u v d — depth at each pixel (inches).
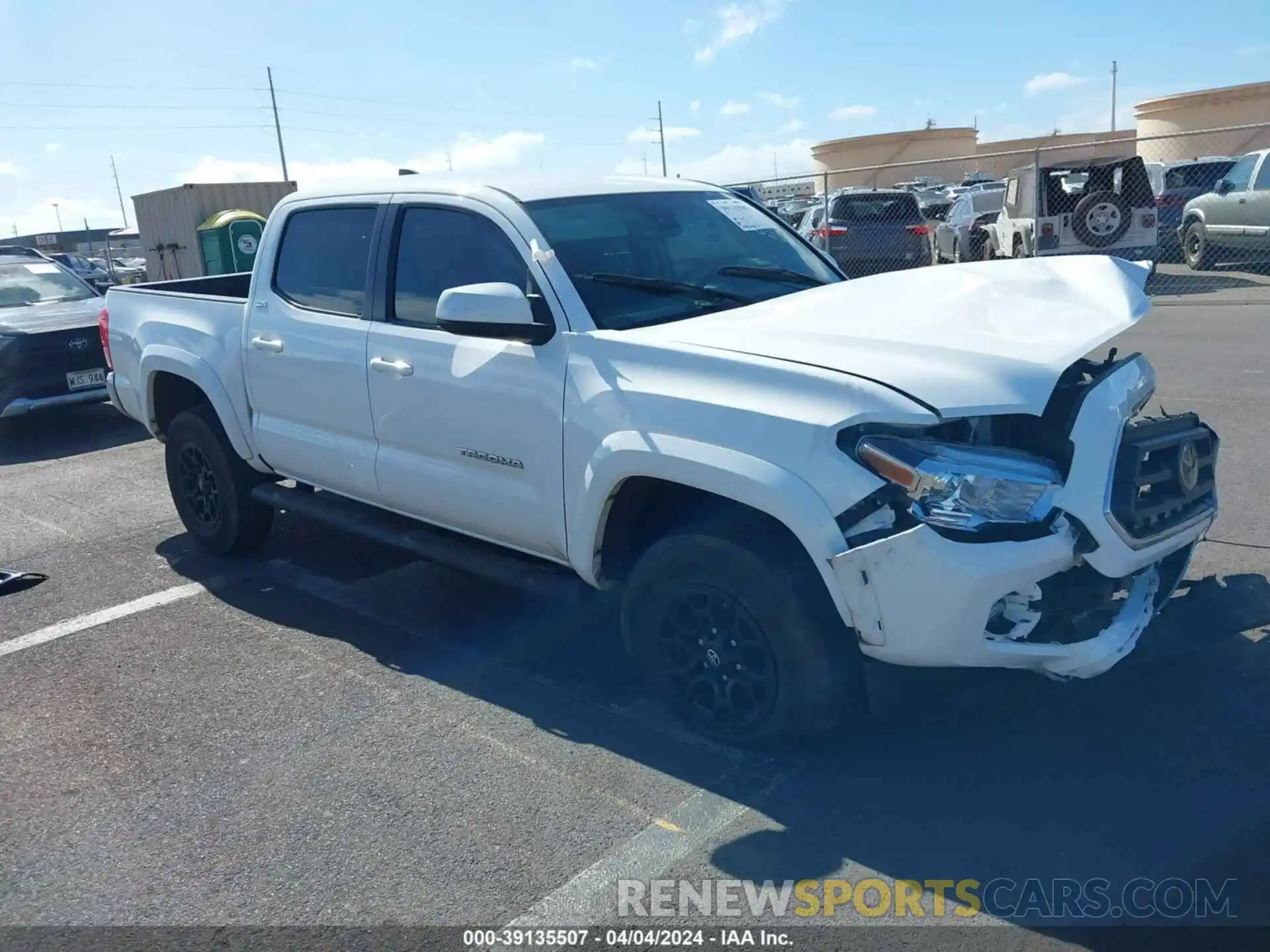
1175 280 667.4
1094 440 133.0
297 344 202.8
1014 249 692.7
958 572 125.3
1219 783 137.9
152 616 216.4
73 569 248.5
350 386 192.7
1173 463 142.3
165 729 168.6
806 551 134.9
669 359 146.8
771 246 197.3
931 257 722.2
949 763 146.1
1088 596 135.1
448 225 181.5
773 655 141.3
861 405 129.8
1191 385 358.3
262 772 153.9
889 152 2059.5
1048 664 132.1
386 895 125.5
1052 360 132.6
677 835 134.0
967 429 134.5
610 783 146.4
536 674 182.2
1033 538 127.9
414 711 170.2
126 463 359.3
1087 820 132.0
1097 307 149.9
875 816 135.4
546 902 123.0
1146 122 1692.9
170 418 253.0
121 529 280.2
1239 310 529.0
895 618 129.6
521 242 168.9
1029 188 666.2
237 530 239.6
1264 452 276.8
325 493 225.0
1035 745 149.1
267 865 132.3
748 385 138.9
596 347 154.9
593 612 206.4
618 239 175.6
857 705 143.1
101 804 148.0
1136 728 151.7
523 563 179.3
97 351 409.1
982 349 135.0
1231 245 664.4
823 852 129.3
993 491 127.8
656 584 151.6
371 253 191.9
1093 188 652.7
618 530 158.4
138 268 1380.4
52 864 134.8
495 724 164.7
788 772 146.3
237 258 898.1
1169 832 129.0
